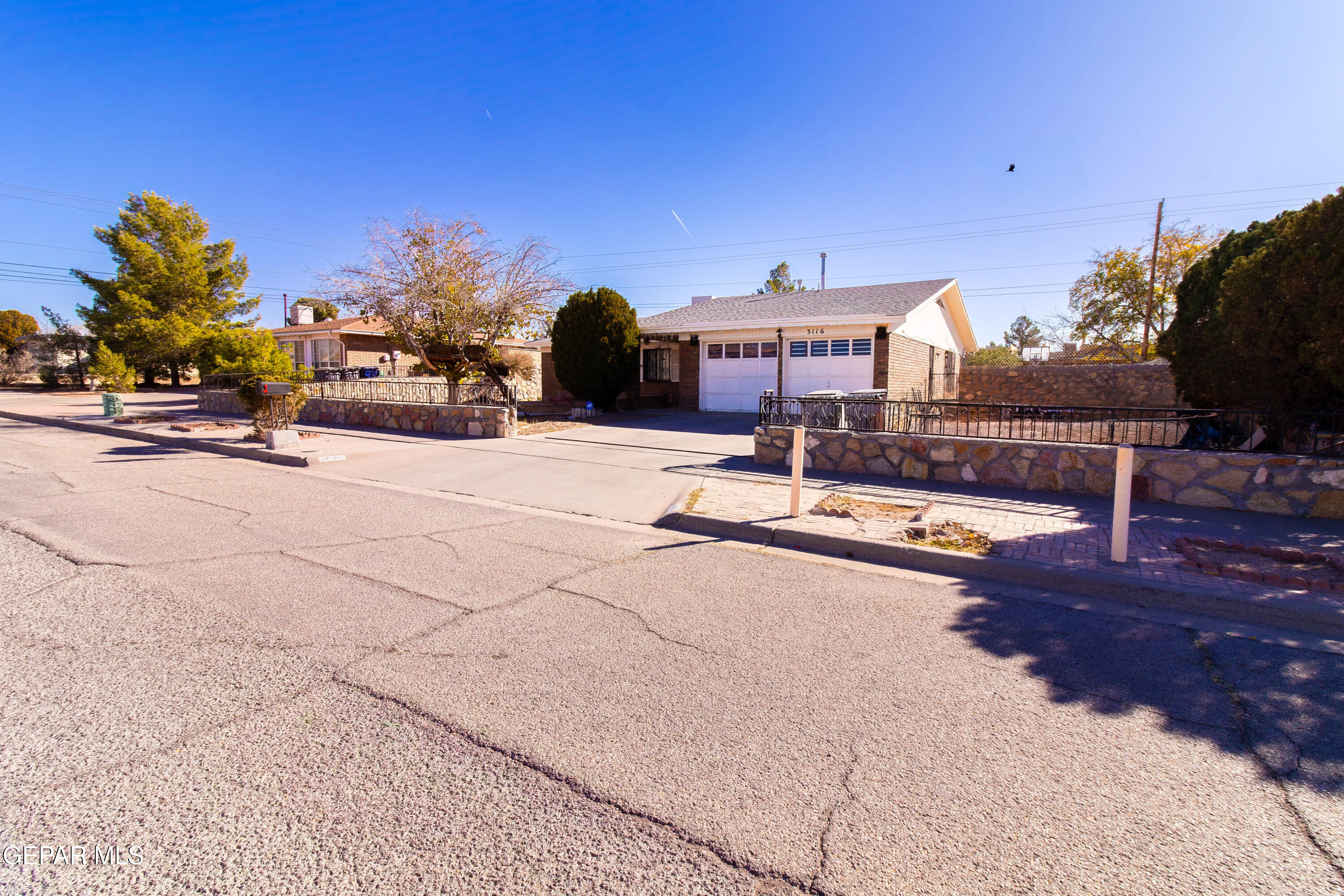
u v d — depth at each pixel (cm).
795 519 633
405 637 373
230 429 1418
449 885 195
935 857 210
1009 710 304
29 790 233
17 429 1518
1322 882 202
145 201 3144
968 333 2669
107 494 769
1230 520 637
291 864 202
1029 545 550
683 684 323
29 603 414
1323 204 641
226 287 3459
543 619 405
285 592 444
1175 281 2452
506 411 1297
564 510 715
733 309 2098
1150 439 870
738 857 209
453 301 1600
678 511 661
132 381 2925
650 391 2184
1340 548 539
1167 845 217
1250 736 285
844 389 1742
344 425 1562
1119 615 429
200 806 227
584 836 217
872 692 320
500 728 279
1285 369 717
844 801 237
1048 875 203
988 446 811
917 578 502
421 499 764
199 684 313
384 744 266
